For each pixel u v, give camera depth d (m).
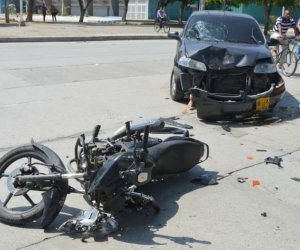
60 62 13.67
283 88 8.34
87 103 9.02
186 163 5.28
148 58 15.49
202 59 8.23
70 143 6.72
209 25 9.59
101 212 4.35
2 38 19.97
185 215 4.69
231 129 7.72
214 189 5.33
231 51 8.36
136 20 45.88
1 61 13.38
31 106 8.62
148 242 4.14
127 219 4.57
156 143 5.02
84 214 4.23
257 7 45.59
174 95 9.38
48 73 11.77
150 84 11.06
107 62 14.11
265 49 8.83
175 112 8.66
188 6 42.62
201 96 7.78
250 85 8.27
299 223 4.62
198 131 7.52
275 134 7.53
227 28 9.54
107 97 9.57
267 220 4.64
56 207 4.15
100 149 4.74
